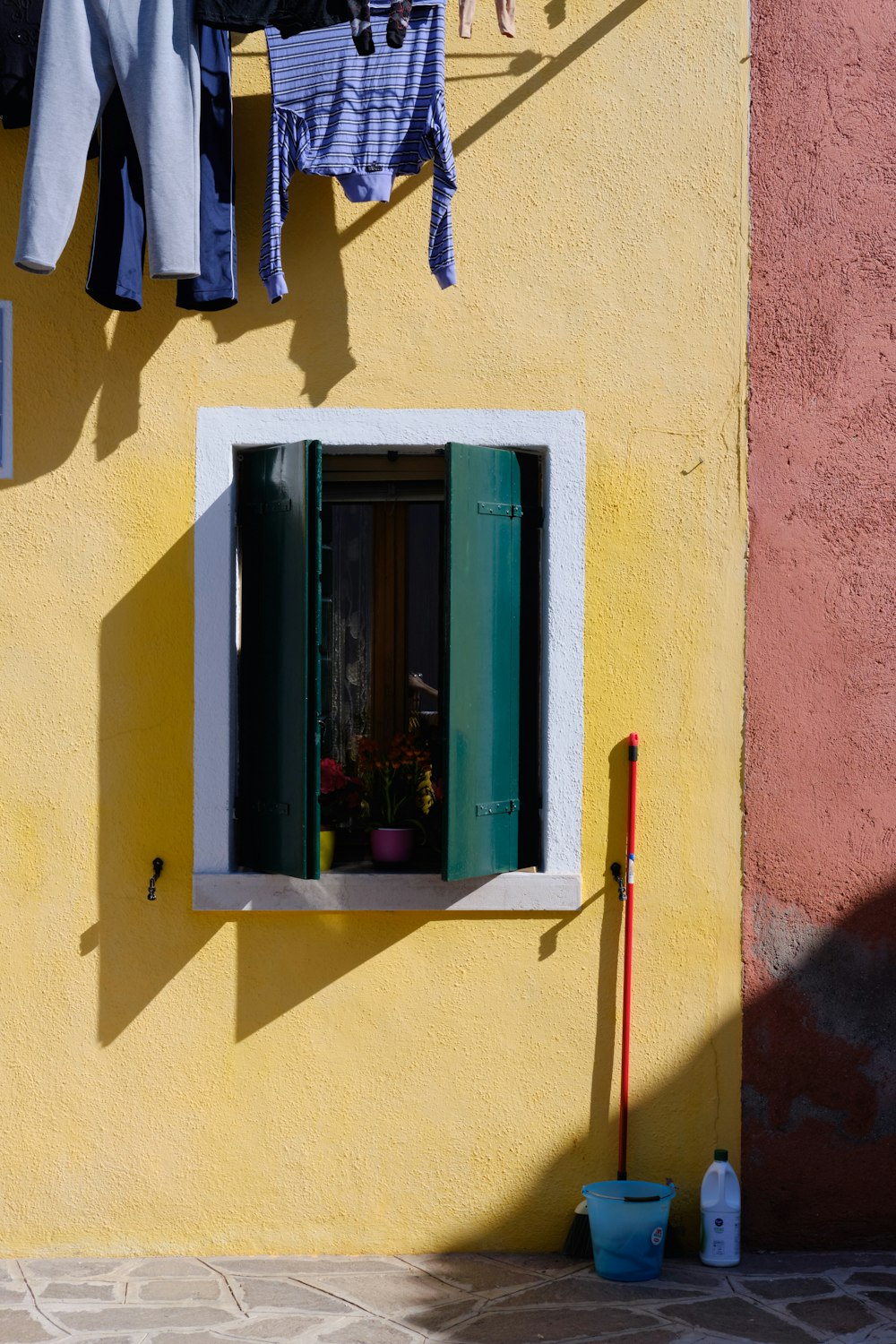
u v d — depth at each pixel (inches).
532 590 200.7
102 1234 191.0
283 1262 189.2
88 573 193.2
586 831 197.2
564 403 196.9
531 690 200.2
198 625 192.2
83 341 193.8
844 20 199.8
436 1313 171.5
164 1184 191.6
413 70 186.9
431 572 206.5
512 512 195.2
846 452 200.1
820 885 199.5
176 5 178.9
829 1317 171.5
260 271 188.1
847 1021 199.2
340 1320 168.9
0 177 194.1
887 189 200.2
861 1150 198.7
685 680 198.4
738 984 198.5
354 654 206.4
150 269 179.2
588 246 197.3
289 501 186.9
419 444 194.2
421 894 192.4
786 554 199.6
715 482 198.7
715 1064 197.8
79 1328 165.6
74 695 192.9
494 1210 194.5
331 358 194.9
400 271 195.6
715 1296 178.5
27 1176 191.0
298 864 184.5
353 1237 193.0
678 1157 197.2
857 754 200.1
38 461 193.3
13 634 192.7
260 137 194.4
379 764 199.2
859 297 199.9
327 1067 193.0
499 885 193.3
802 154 199.5
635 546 197.6
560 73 197.5
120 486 193.5
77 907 192.5
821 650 199.9
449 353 195.6
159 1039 192.1
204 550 192.9
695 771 198.4
